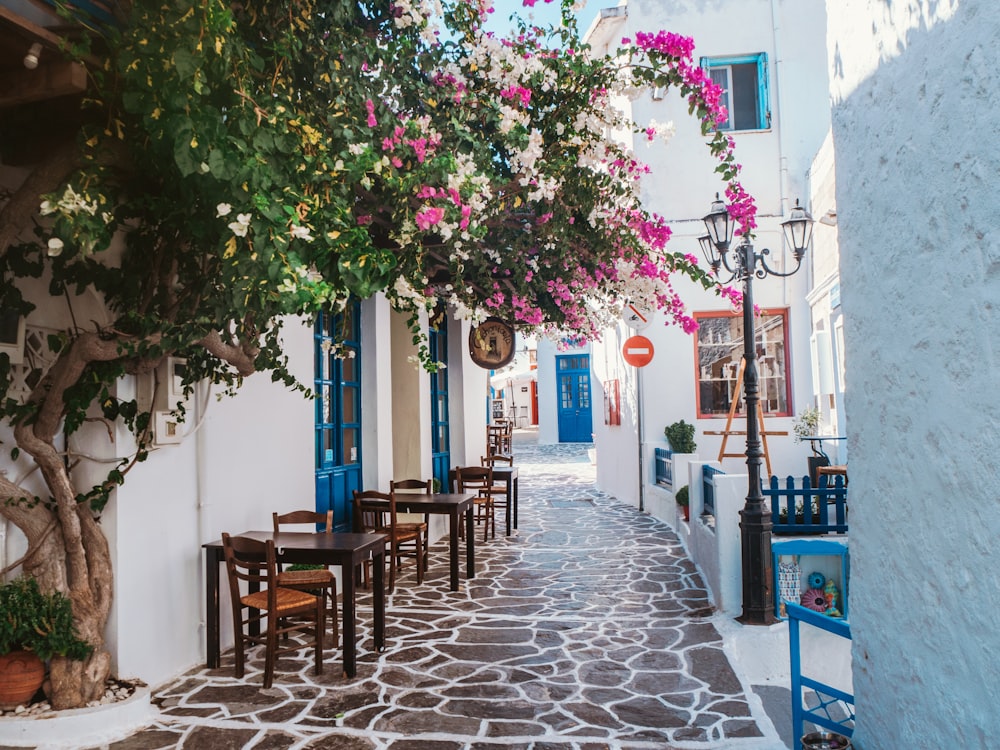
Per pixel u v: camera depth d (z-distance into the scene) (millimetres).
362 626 6215
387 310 9039
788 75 11672
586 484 16922
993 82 1929
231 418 5715
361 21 4344
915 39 2373
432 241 5852
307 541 5270
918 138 2367
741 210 6273
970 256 2066
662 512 11484
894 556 2607
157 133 3033
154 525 4875
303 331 6797
